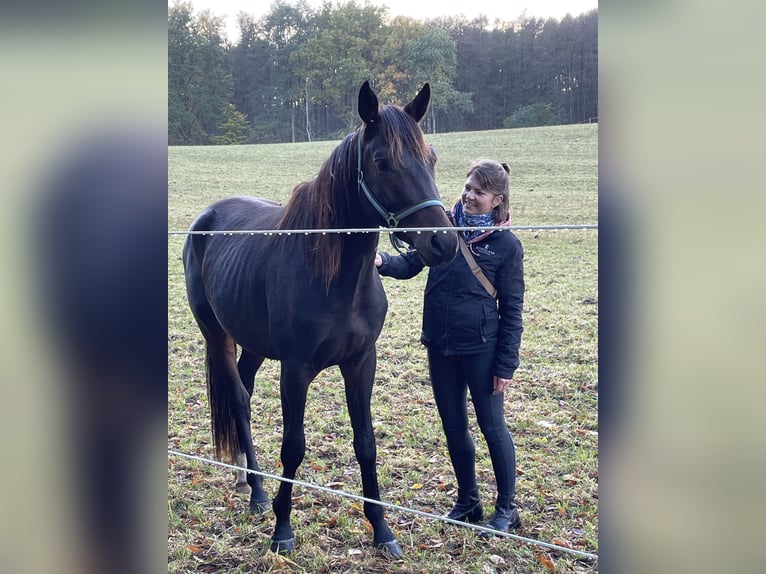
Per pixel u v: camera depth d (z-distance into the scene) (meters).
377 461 3.62
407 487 3.32
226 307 3.10
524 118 15.82
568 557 2.64
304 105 16.77
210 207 3.67
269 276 2.78
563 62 15.71
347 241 2.56
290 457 2.71
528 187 11.77
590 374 4.80
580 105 15.76
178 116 17.22
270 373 5.25
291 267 2.68
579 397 4.42
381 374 4.97
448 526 2.91
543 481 3.31
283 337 2.70
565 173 12.49
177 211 11.05
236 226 3.32
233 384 3.41
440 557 2.68
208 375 3.48
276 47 16.84
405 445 3.82
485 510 3.07
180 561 2.71
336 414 4.34
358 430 2.76
